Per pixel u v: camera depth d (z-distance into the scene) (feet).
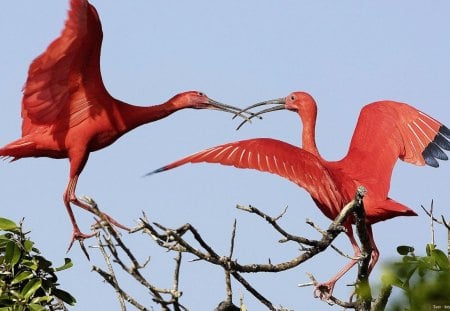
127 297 34.58
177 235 33.76
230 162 39.32
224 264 35.40
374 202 43.11
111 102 52.90
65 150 52.54
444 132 46.37
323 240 37.45
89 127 52.37
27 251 40.55
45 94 51.52
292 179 39.81
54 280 41.29
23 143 52.44
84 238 51.37
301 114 50.34
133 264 33.42
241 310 35.14
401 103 47.57
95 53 51.21
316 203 42.91
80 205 52.13
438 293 28.02
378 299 37.35
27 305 39.14
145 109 54.24
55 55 49.75
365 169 44.75
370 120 47.19
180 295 33.83
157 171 38.04
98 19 49.88
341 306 40.93
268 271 36.60
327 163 45.24
